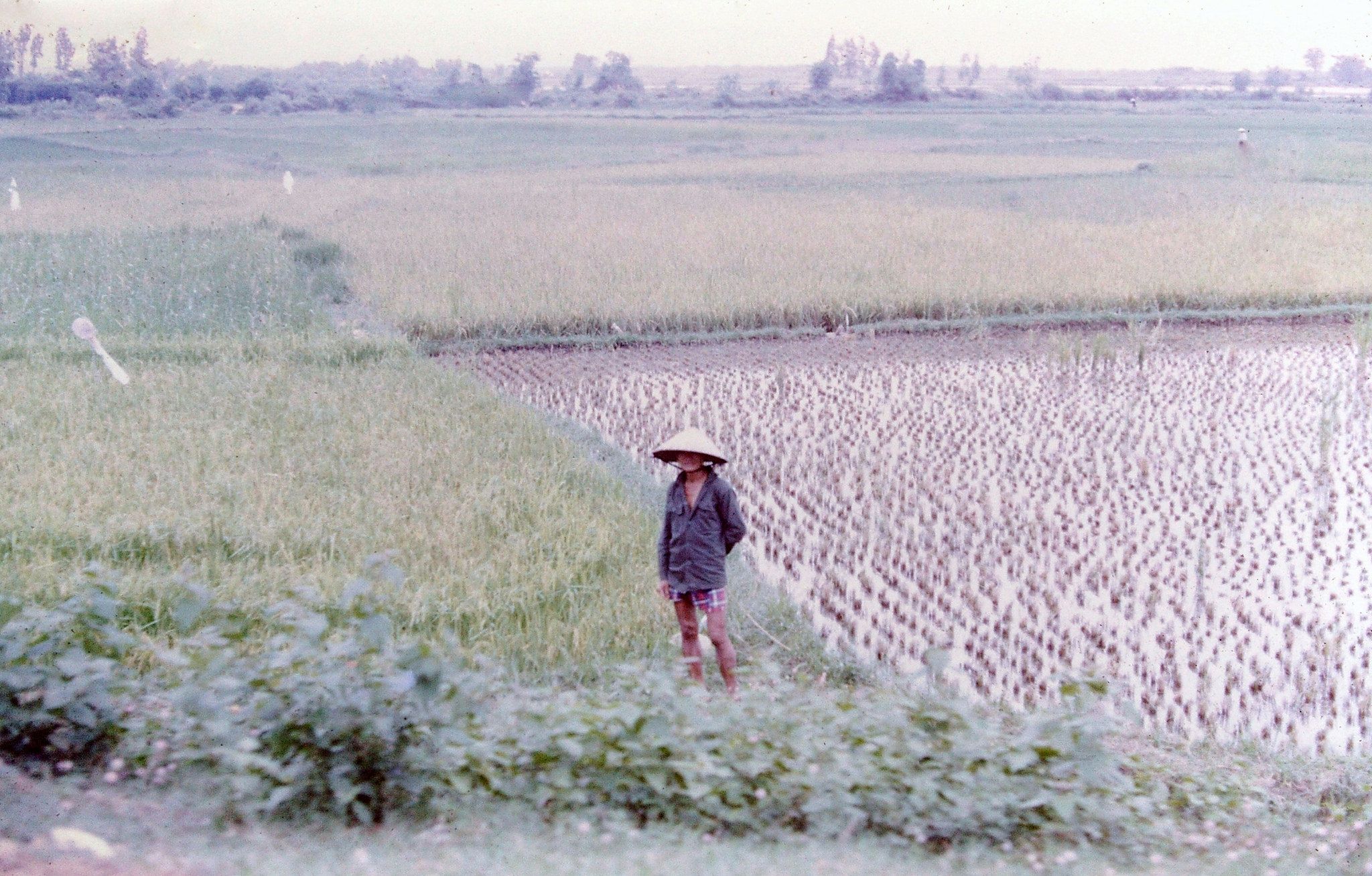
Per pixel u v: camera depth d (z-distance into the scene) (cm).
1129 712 413
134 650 494
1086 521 835
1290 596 709
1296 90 6306
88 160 3512
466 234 2150
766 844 330
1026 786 373
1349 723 556
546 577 627
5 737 350
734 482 913
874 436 1061
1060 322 1593
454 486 806
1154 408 1167
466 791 340
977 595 698
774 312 1556
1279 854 381
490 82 6112
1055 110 6125
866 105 6538
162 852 282
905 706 410
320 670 350
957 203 2603
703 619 621
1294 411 1160
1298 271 1772
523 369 1335
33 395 1012
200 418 957
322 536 678
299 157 3703
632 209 2525
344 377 1170
